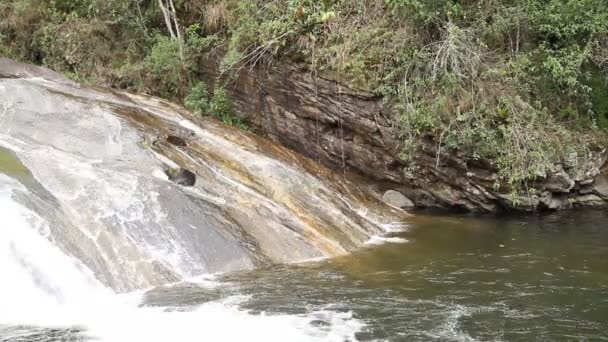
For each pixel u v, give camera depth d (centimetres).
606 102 1297
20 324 640
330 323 647
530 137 1157
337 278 801
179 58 1505
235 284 767
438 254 923
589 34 1254
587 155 1219
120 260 767
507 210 1215
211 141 1134
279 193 1035
